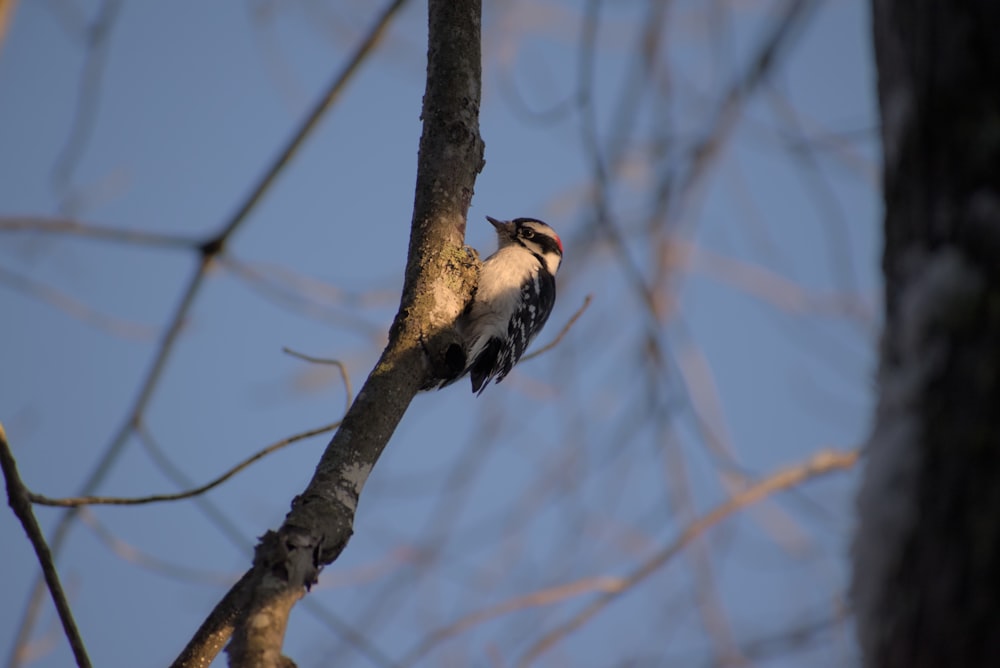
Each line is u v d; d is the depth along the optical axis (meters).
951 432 3.29
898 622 3.32
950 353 3.35
